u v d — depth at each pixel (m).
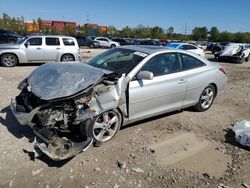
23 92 4.48
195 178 3.74
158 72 5.09
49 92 3.88
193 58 5.95
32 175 3.52
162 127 5.33
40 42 13.44
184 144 4.73
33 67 12.84
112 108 4.29
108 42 37.03
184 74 5.55
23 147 4.16
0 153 3.95
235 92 8.95
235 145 4.80
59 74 4.20
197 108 6.27
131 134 4.91
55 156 3.67
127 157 4.13
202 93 6.15
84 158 3.99
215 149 4.63
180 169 3.94
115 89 4.32
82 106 3.96
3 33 23.06
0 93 6.99
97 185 3.42
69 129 4.06
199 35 93.62
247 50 21.89
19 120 4.08
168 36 90.62
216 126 5.62
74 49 14.23
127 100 4.59
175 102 5.53
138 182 3.55
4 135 4.49
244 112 6.72
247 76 13.28
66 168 3.72
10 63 12.84
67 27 72.56
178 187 3.52
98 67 5.04
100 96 4.14
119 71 4.74
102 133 4.37
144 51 5.18
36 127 4.04
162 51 5.25
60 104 3.91
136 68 4.72
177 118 5.84
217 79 6.37
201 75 5.93
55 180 3.46
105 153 4.18
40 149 3.79
